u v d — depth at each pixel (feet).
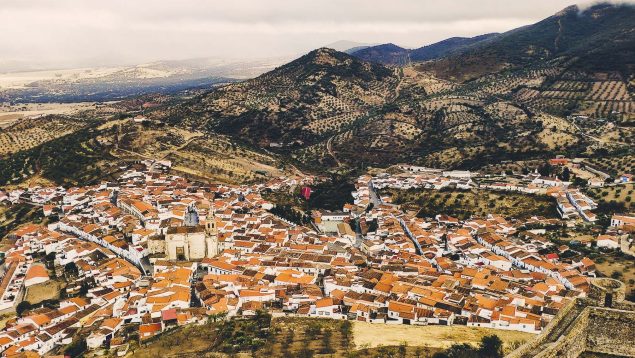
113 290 575.38
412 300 503.20
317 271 615.57
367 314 483.92
